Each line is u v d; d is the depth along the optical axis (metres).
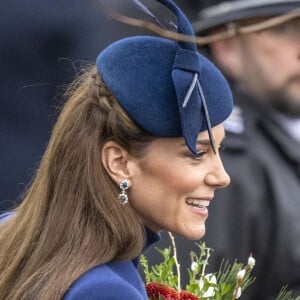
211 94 12.87
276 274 18.12
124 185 12.67
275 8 18.91
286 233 18.06
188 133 12.38
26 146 20.83
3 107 20.77
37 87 20.84
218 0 19.48
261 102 18.91
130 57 12.80
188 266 17.05
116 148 12.70
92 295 12.15
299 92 18.97
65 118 12.91
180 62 12.55
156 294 13.21
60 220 12.66
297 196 18.25
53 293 12.22
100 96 12.80
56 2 20.67
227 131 18.39
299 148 18.55
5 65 20.64
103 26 20.83
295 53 18.89
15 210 14.06
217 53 19.23
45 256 12.56
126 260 12.63
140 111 12.58
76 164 12.74
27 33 20.67
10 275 12.71
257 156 18.31
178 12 12.70
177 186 12.67
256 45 19.02
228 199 17.92
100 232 12.53
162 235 17.06
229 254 17.78
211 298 13.48
